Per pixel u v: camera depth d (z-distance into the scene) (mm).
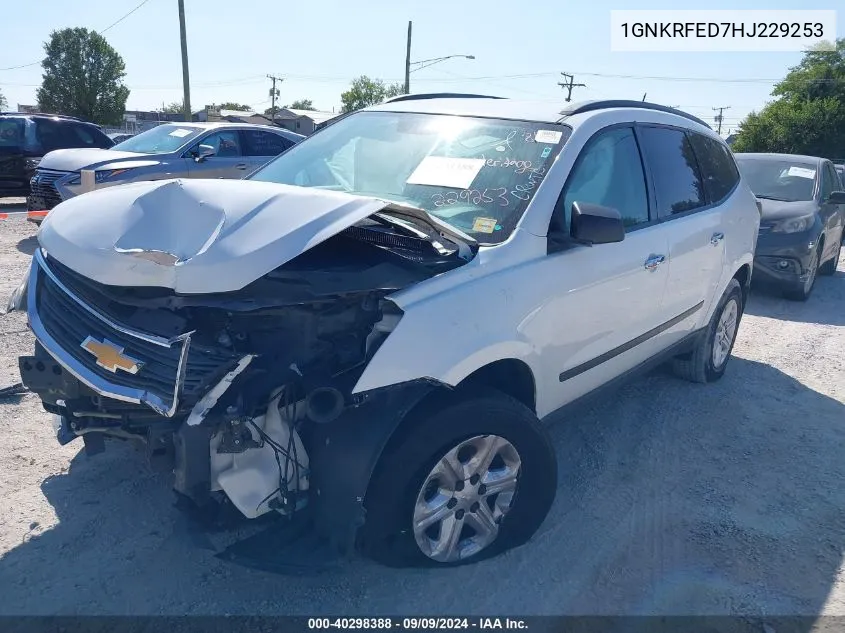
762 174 9852
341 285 2631
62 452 3879
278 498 2719
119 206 2924
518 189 3383
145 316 2641
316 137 4379
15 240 9867
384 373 2600
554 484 3252
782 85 55406
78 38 60062
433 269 2881
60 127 14047
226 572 3014
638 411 4961
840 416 5094
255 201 2775
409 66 34875
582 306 3455
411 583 3010
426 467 2770
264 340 2607
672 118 4648
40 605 2768
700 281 4707
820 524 3641
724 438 4609
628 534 3463
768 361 6305
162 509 3408
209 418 2473
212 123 11469
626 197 3963
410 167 3730
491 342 2900
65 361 2684
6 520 3262
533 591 3010
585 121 3725
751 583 3139
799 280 8523
